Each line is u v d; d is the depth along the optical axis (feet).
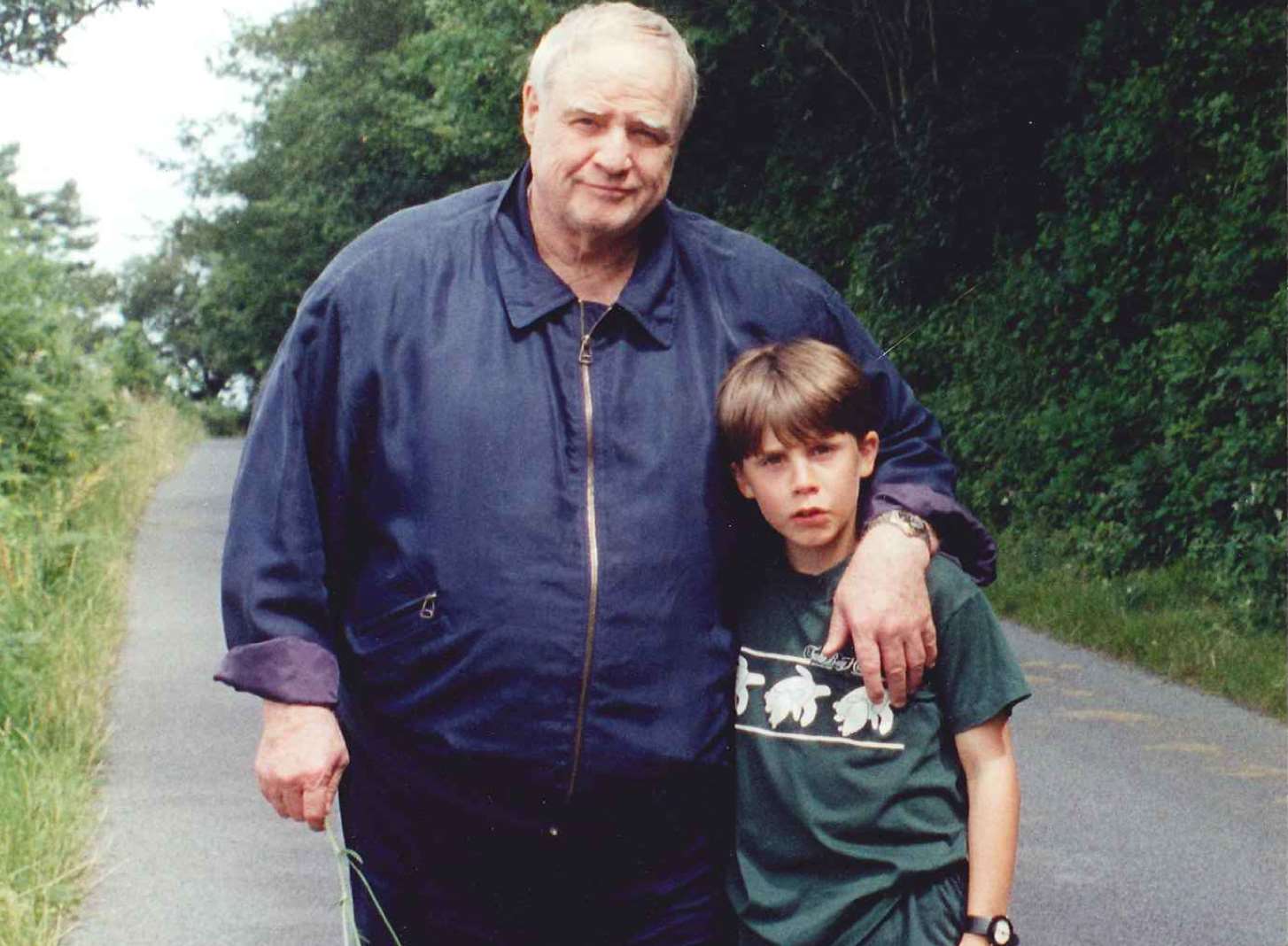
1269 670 30.01
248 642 9.36
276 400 9.48
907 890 9.39
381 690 9.48
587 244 9.43
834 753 9.46
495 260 9.50
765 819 9.58
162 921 18.06
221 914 18.30
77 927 17.90
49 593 32.01
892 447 10.03
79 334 53.67
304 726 9.23
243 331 135.85
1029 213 59.62
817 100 74.95
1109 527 41.45
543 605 9.15
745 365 9.46
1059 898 18.84
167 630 34.55
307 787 9.21
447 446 9.25
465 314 9.39
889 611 9.21
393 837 9.66
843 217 70.49
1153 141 45.39
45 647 27.58
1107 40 50.60
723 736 9.59
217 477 70.49
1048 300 50.26
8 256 47.32
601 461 9.31
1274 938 17.62
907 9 65.31
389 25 109.60
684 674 9.37
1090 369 48.21
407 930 9.77
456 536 9.21
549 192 9.35
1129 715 28.04
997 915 9.29
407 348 9.36
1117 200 47.62
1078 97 57.21
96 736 25.39
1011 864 9.39
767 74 70.38
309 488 9.46
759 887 9.55
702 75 72.02
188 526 52.06
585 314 9.43
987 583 10.02
